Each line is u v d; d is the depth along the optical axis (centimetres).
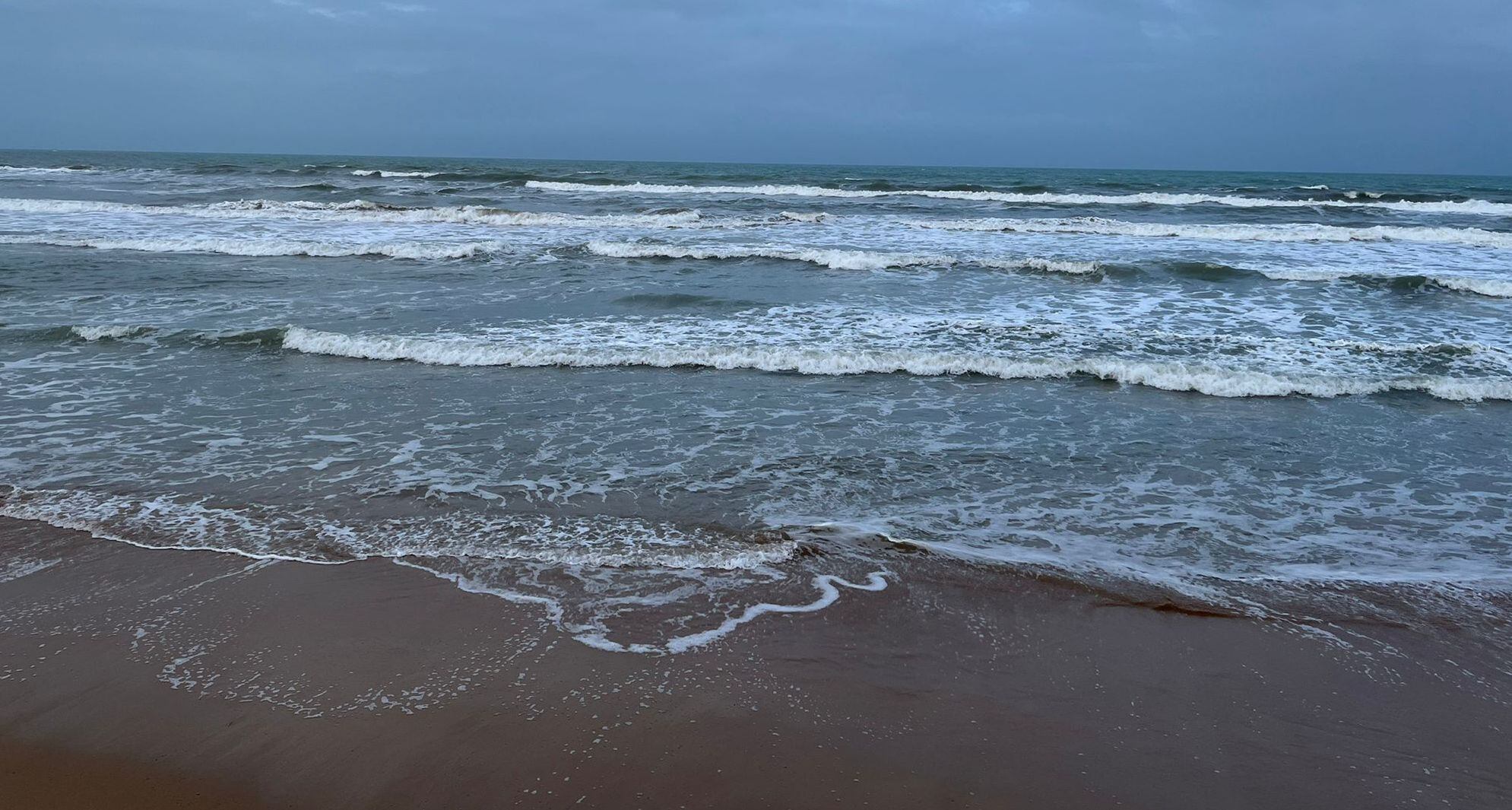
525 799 292
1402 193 4019
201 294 1169
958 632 401
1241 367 892
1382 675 373
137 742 316
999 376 864
